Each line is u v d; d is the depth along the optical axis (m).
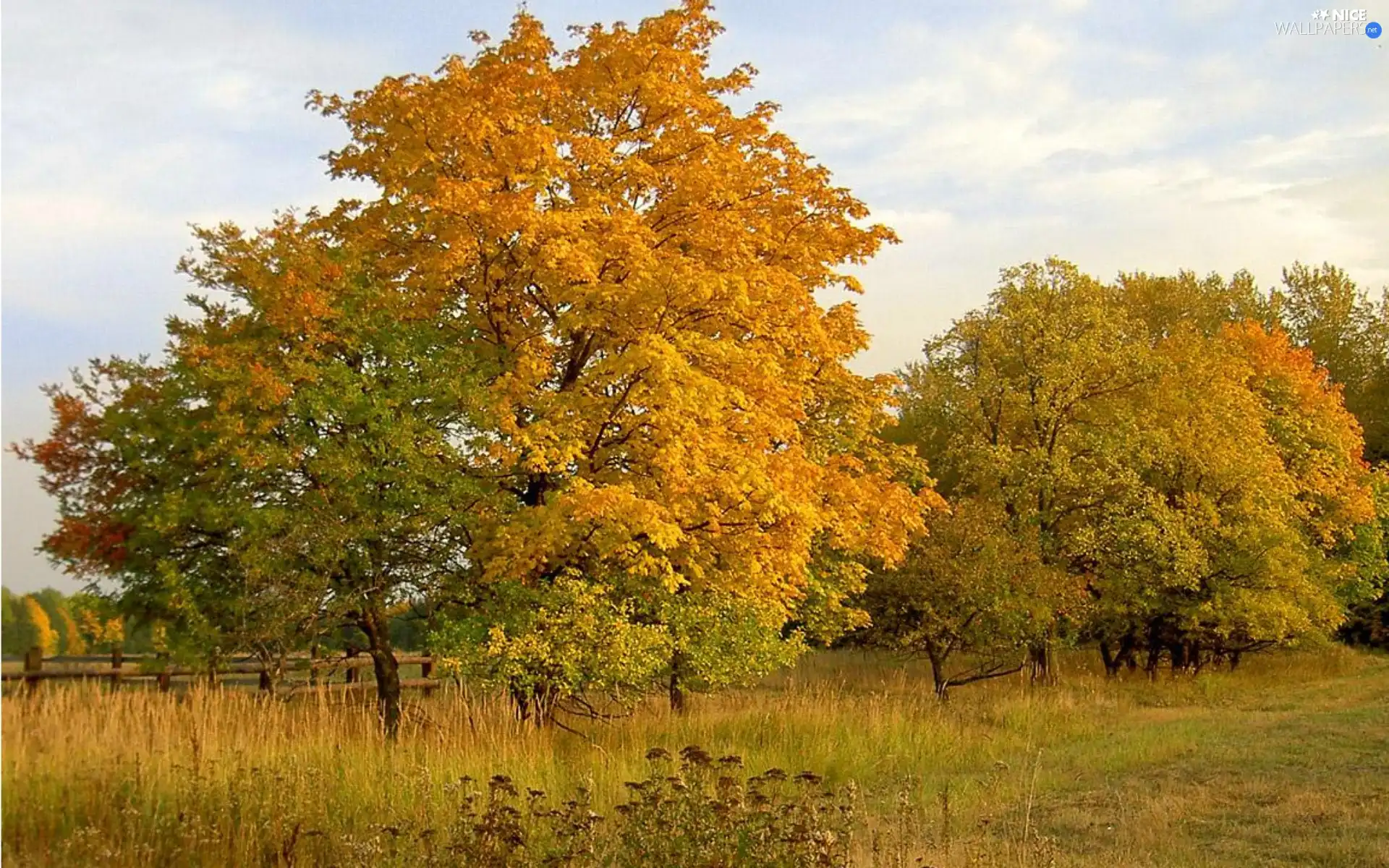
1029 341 26.27
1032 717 17.03
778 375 15.00
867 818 8.77
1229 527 26.27
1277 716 18.67
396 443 12.66
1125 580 25.39
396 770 9.22
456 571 14.16
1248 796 11.08
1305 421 30.11
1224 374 27.70
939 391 27.28
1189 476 26.97
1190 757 13.98
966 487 27.23
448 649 13.12
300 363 12.70
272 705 10.65
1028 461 25.14
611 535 12.77
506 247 13.55
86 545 13.09
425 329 13.70
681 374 12.50
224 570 13.48
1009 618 21.61
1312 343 44.72
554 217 12.77
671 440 12.91
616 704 15.48
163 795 8.19
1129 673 29.59
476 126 13.21
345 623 14.05
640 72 14.77
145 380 13.88
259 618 12.62
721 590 14.22
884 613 22.44
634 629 13.10
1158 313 42.88
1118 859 8.48
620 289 12.88
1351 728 16.39
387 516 13.01
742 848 6.70
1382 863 8.16
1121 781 12.29
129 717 9.49
